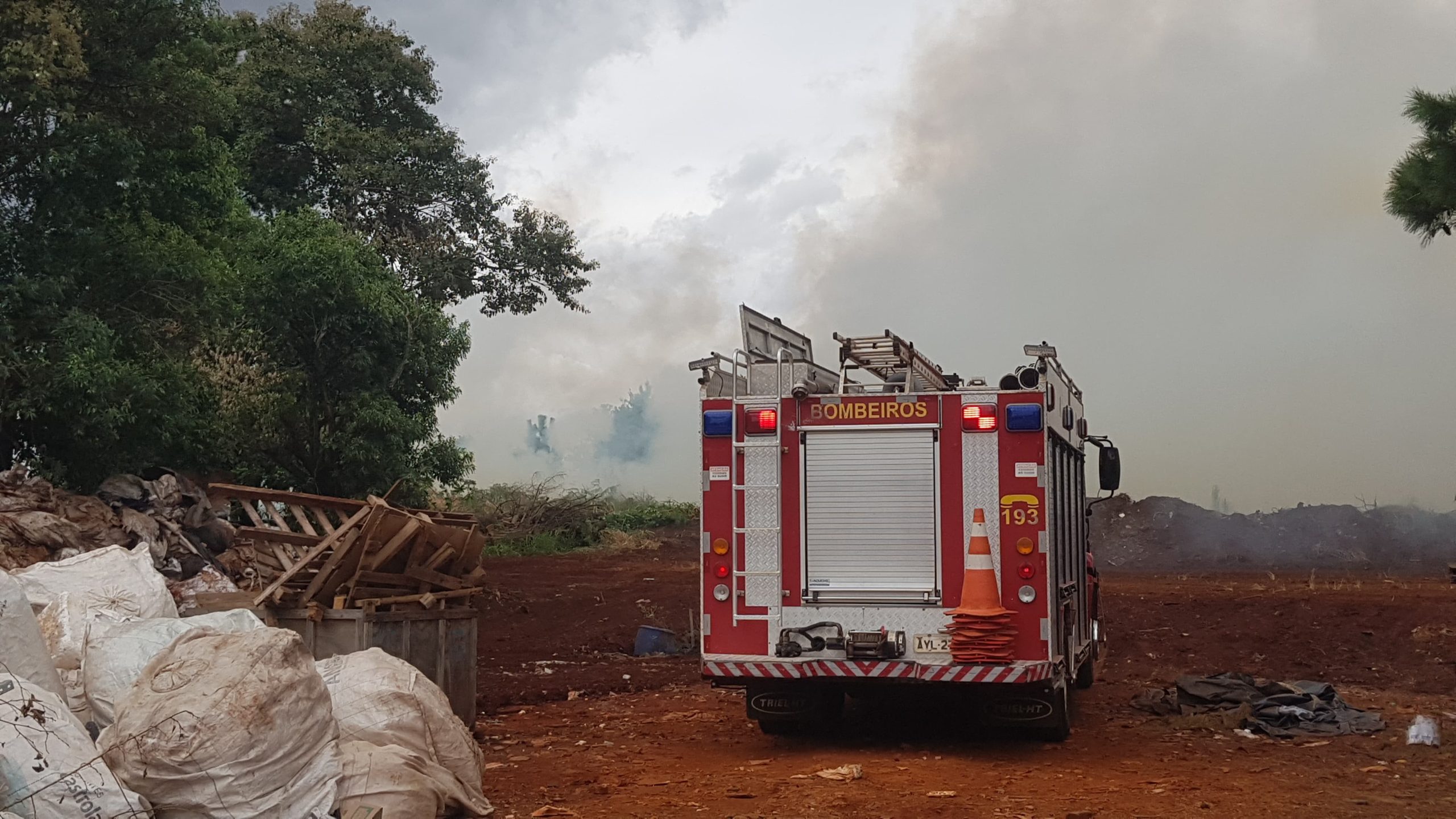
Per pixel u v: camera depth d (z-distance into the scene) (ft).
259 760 17.58
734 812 24.16
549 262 124.77
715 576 32.65
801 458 32.53
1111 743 33.50
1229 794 26.03
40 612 23.59
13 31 52.60
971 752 31.94
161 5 58.18
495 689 43.93
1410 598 61.36
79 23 53.11
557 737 34.68
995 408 31.53
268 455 78.59
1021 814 23.85
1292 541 100.68
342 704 21.53
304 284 76.89
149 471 60.59
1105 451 43.39
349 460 79.30
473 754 23.50
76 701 20.25
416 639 31.65
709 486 32.99
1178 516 107.24
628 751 32.14
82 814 15.81
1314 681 45.80
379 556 31.30
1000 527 31.22
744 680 32.60
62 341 54.49
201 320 61.57
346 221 111.75
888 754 31.68
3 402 54.08
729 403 33.09
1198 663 50.14
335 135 110.63
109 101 56.85
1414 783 27.45
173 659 18.51
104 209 58.39
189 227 64.69
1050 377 32.50
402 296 83.82
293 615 30.35
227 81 107.76
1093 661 43.27
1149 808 24.49
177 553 52.16
